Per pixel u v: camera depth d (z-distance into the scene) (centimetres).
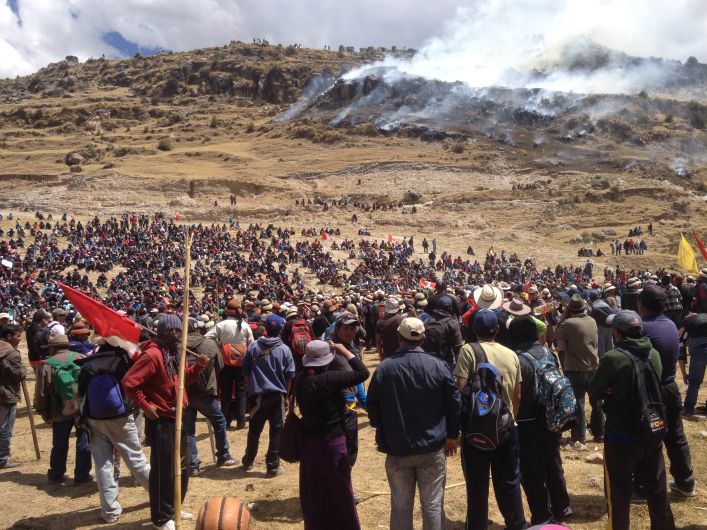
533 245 8456
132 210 9762
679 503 798
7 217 7900
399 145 16888
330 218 9644
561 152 16475
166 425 749
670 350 786
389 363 643
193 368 774
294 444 682
